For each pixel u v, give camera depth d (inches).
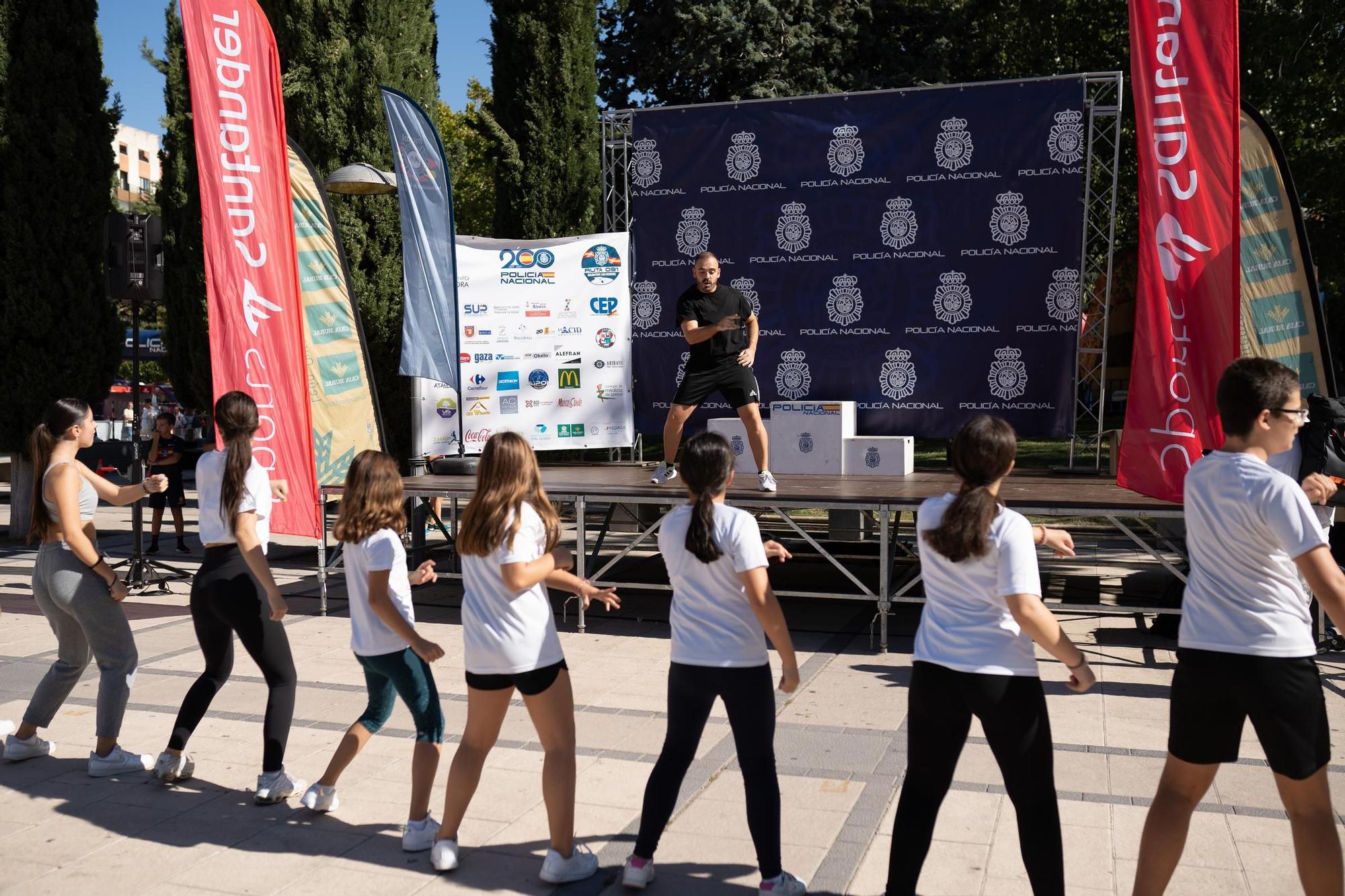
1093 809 183.6
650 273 490.0
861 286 465.7
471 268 470.0
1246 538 122.6
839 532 490.3
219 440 190.1
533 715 155.6
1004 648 127.9
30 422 522.3
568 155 621.6
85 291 528.1
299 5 537.0
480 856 165.3
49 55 510.3
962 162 452.1
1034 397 449.7
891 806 186.7
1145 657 302.4
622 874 158.6
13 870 159.6
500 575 150.8
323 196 392.2
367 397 402.3
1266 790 190.9
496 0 623.2
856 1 904.9
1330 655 298.4
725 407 490.0
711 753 214.8
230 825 177.3
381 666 167.3
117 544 549.0
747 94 866.8
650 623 361.4
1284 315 341.4
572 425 478.9
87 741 221.9
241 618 184.9
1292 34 618.2
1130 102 761.0
